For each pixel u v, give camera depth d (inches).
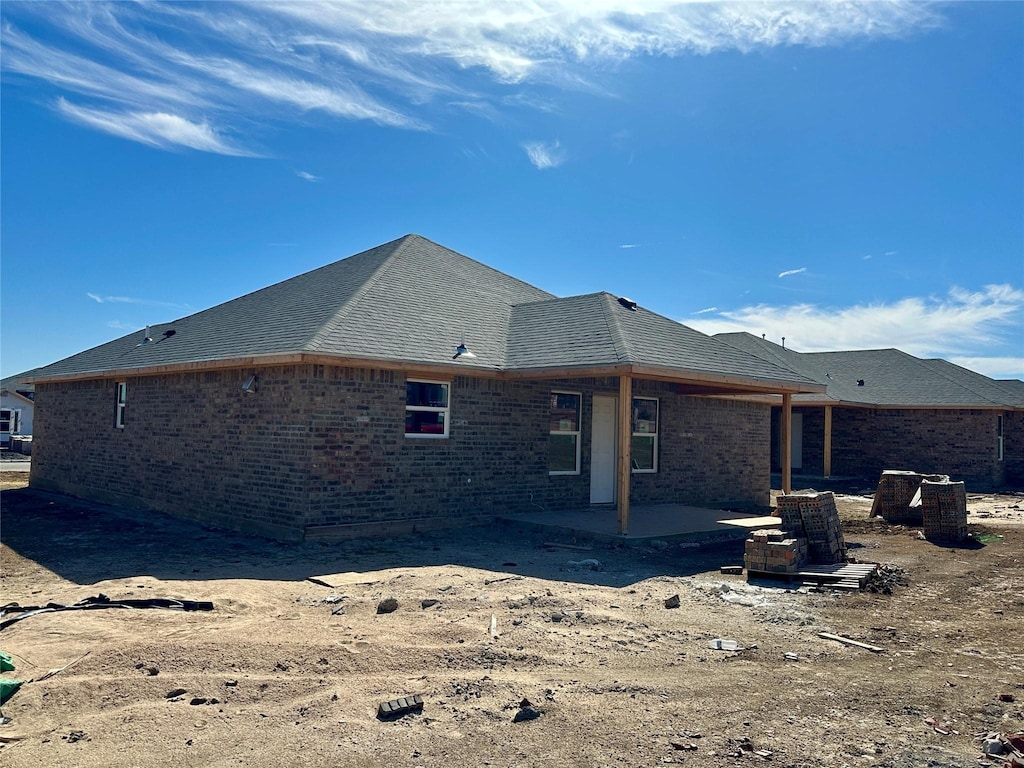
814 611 325.1
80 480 733.9
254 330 578.2
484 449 557.3
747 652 261.6
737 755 177.6
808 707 209.2
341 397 480.7
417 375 519.8
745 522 577.0
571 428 624.7
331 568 399.2
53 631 269.9
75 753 175.6
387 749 179.8
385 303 569.3
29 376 848.3
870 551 493.7
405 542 481.4
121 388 689.0
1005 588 381.7
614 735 188.2
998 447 1163.3
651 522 561.3
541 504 595.8
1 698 204.4
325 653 242.5
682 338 605.9
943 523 543.2
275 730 189.5
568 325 591.5
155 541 477.7
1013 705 212.7
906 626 303.4
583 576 389.4
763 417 815.1
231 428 533.6
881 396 1200.2
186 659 233.0
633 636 277.1
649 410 687.7
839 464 1230.3
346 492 482.9
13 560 418.0
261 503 500.1
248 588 346.6
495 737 186.5
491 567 409.1
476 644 258.4
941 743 186.4
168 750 177.8
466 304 646.5
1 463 1237.7
